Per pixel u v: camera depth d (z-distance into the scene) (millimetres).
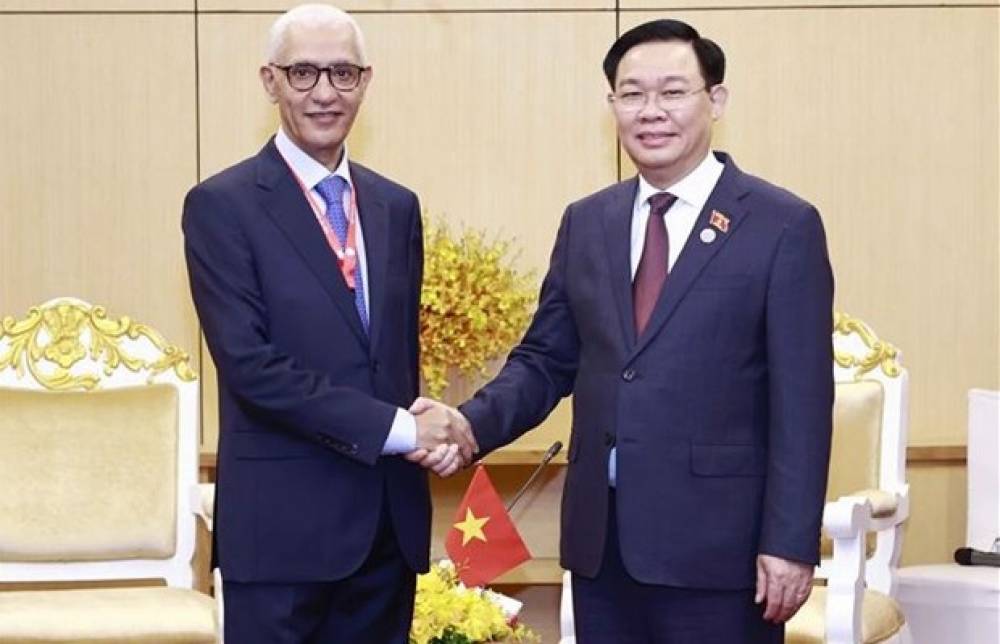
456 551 4559
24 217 6023
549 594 6020
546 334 3947
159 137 6035
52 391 5031
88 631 4406
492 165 6086
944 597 5254
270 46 3756
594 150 6086
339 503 3684
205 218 3707
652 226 3697
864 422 5152
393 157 6078
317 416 3613
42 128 6020
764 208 3631
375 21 6055
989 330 6113
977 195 6098
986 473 5512
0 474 4930
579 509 3682
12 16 6004
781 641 3684
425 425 3701
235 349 3629
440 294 5508
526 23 6070
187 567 5000
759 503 3584
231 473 3719
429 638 4164
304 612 3711
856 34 6070
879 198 6090
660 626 3617
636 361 3602
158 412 5035
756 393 3604
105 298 6047
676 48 3635
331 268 3693
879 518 4766
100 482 4977
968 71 6082
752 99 6070
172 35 6023
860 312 6113
